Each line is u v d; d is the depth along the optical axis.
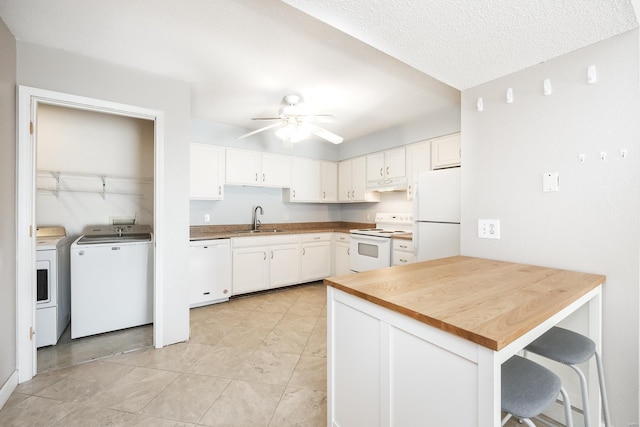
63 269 2.64
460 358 0.84
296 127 2.82
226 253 3.46
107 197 3.21
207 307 3.31
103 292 2.57
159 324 2.34
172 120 2.38
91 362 2.12
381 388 1.10
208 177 3.60
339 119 3.50
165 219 2.35
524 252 1.70
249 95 2.79
